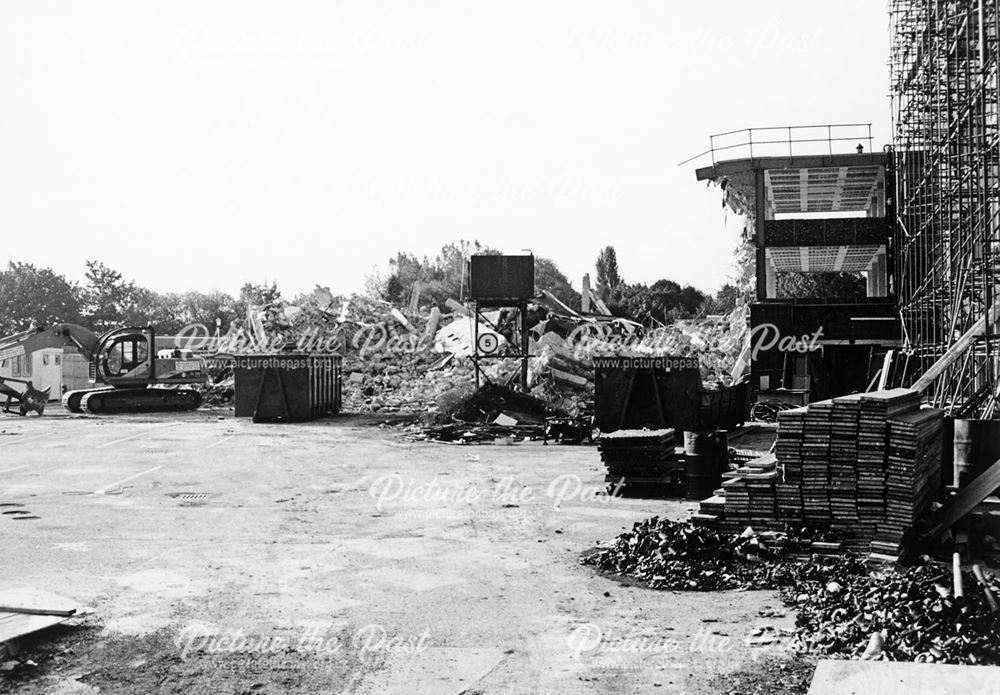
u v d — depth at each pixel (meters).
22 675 7.88
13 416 39.41
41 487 18.84
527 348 37.62
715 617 9.43
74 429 32.53
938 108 28.89
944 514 12.19
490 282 36.38
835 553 11.68
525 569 11.63
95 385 42.62
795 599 9.87
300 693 7.48
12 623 8.72
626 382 27.89
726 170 34.41
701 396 27.41
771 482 12.43
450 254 94.56
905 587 9.15
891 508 11.77
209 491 18.38
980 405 18.16
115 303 99.56
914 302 31.25
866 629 8.50
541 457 24.38
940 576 9.38
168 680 7.76
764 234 34.44
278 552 12.65
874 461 11.84
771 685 7.49
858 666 6.41
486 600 10.16
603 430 27.92
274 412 35.81
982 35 21.45
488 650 8.48
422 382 45.56
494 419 33.00
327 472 21.30
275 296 94.69
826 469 12.09
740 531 12.48
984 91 21.61
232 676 7.84
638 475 17.59
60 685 7.64
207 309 104.00
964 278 23.58
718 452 17.08
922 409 14.37
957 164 25.70
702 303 97.12
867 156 33.69
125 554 12.49
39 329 51.38
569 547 12.96
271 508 16.34
